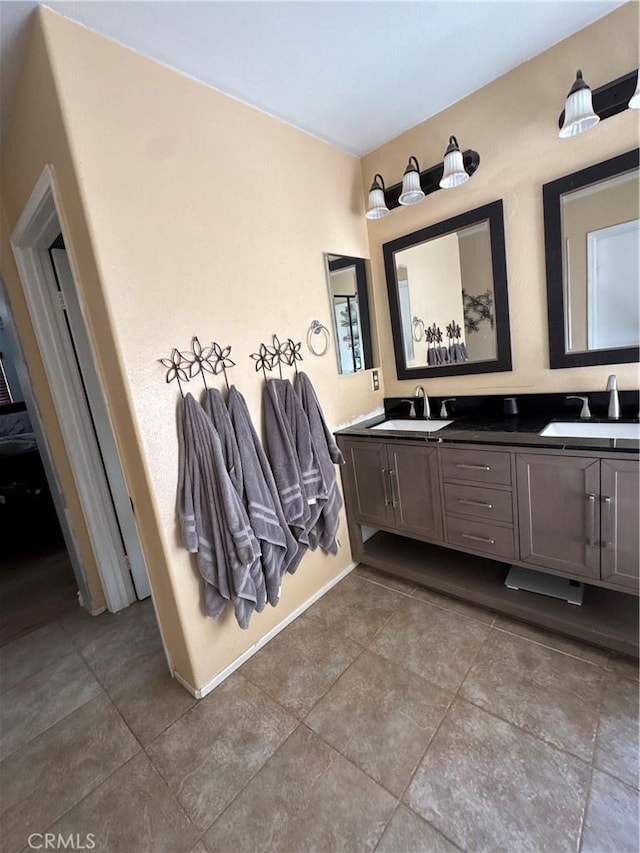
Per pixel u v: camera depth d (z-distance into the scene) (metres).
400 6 1.30
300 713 1.43
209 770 1.26
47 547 3.13
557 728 1.26
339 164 2.13
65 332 1.97
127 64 1.29
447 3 1.31
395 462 1.98
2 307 1.94
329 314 2.11
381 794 1.14
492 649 1.61
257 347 1.74
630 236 1.58
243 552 1.43
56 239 1.91
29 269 1.84
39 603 2.37
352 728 1.35
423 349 2.28
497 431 1.76
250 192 1.69
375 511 2.12
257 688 1.56
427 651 1.64
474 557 2.11
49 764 1.34
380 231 2.30
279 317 1.83
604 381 1.74
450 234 2.04
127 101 1.29
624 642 1.45
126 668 1.76
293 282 1.90
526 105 1.69
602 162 1.57
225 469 1.46
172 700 1.55
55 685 1.70
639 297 1.60
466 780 1.15
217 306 1.58
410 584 2.11
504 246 1.88
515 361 1.96
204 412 1.48
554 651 1.56
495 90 1.75
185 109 1.45
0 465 3.12
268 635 1.79
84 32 1.19
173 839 1.09
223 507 1.45
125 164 1.30
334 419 2.18
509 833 1.01
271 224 1.78
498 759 1.19
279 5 1.23
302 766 1.24
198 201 1.50
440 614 1.85
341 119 1.88
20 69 1.30
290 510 1.71
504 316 1.94
